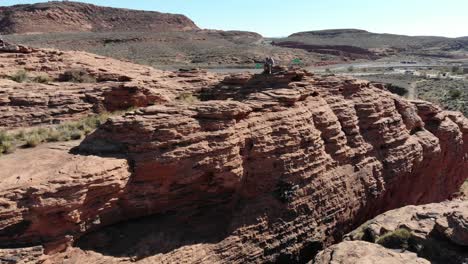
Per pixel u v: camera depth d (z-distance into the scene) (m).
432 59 166.38
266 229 17.16
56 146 16.42
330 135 20.66
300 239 17.98
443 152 28.86
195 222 16.30
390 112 25.17
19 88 20.22
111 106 22.00
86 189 13.27
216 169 15.93
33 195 12.38
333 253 14.43
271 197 17.72
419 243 14.53
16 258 11.98
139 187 14.99
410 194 26.22
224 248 15.90
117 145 15.38
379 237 15.65
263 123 17.91
